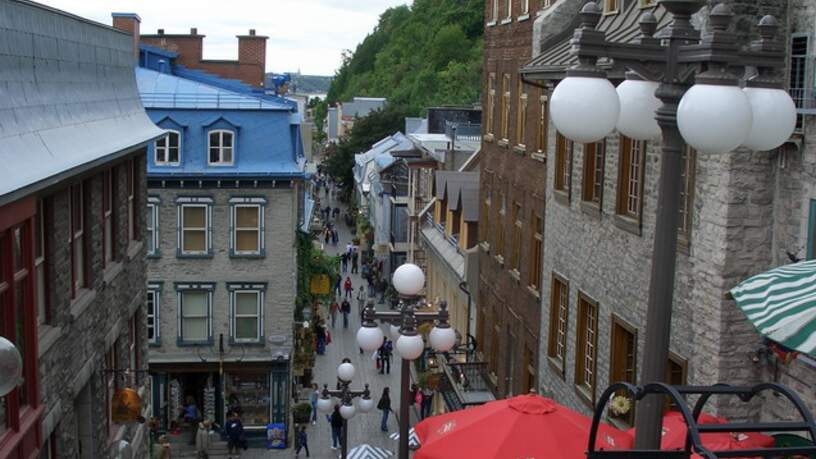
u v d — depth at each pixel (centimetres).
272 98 3319
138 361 1970
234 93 3244
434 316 1370
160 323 3053
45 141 1215
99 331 1545
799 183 1072
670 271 535
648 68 530
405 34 14550
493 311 2733
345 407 1930
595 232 1659
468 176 3859
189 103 3103
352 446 2941
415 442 2380
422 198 4947
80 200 1456
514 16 2434
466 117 5759
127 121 1780
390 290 5284
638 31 1400
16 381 682
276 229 3069
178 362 3058
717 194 1145
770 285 607
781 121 539
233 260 3062
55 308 1262
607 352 1583
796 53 1081
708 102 485
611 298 1568
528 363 2286
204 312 3080
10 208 1017
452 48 10962
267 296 3084
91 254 1488
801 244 1062
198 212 3047
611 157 1570
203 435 2806
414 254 5066
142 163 1966
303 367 3447
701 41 499
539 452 909
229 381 3094
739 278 1130
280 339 3078
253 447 3041
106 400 1614
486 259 2825
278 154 3095
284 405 3097
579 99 515
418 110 9562
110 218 1706
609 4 1673
